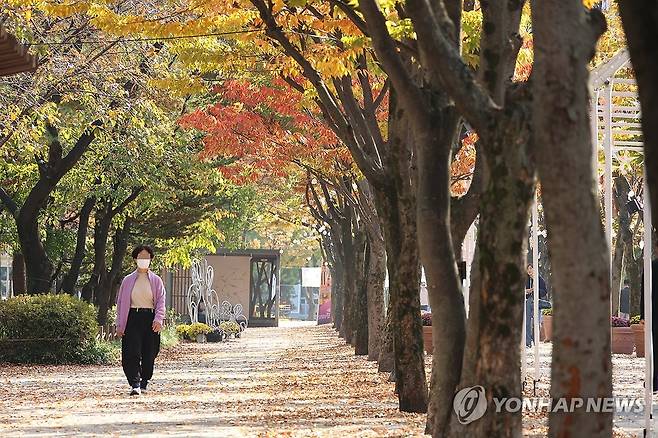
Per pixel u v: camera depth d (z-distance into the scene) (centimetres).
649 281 1986
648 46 917
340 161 4272
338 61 2514
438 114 1622
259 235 14788
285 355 5347
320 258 16575
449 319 1639
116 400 2839
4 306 4359
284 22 2681
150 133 4472
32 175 5109
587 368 1079
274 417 2367
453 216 2109
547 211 1090
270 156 4166
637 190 5794
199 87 3466
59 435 2083
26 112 3888
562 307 1083
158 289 3017
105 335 4984
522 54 2598
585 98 1090
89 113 4122
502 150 1305
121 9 3619
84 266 6250
